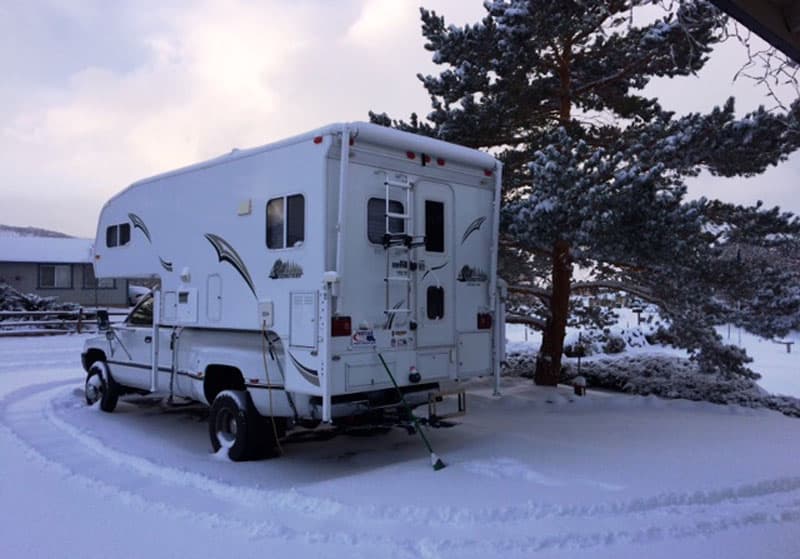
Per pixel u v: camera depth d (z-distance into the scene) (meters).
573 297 12.81
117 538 4.45
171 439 7.57
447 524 4.48
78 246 33.62
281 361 6.14
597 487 5.10
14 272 30.78
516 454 6.19
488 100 10.20
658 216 7.69
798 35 3.85
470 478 5.41
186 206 7.45
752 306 9.48
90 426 8.27
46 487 5.64
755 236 9.51
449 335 6.64
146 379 8.28
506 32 9.33
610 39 10.28
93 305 32.25
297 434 7.70
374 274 5.98
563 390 10.65
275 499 5.07
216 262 6.92
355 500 4.89
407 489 5.12
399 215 6.05
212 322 6.92
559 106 10.90
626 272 10.89
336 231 5.72
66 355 16.20
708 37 9.03
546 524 4.45
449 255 6.69
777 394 11.21
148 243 8.14
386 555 4.07
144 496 5.29
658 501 4.84
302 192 5.88
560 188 7.88
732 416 8.56
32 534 4.53
